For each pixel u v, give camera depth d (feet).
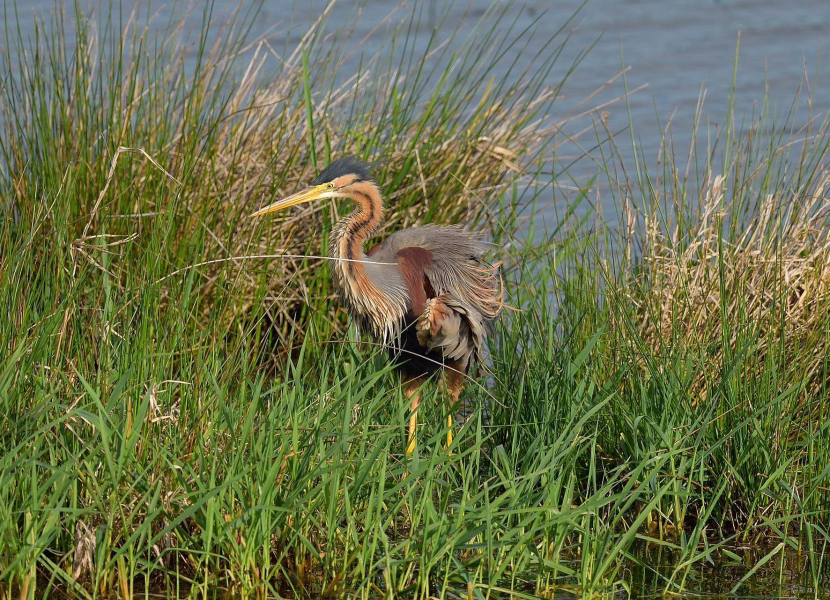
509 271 42.52
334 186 34.45
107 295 29.04
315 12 86.22
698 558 25.80
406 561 24.13
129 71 42.34
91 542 24.53
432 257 35.22
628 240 38.27
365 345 35.78
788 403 31.01
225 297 36.91
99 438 25.50
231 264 37.83
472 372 37.52
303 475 25.48
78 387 27.73
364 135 44.57
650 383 31.17
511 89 45.52
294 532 25.03
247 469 24.26
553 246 43.86
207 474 25.17
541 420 31.17
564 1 99.25
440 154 43.91
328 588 24.53
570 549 27.14
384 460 25.36
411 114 46.16
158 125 41.06
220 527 24.38
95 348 28.84
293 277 40.57
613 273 36.81
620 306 34.78
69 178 33.99
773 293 32.42
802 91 74.64
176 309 31.53
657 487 28.58
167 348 29.81
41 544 22.68
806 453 30.63
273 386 30.99
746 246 36.91
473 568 25.45
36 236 33.53
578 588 24.90
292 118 42.88
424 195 42.34
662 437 28.19
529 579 25.48
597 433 30.04
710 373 32.12
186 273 36.09
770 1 101.45
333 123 46.16
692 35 90.27
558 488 25.61
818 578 25.96
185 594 24.64
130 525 24.18
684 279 34.71
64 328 27.89
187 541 24.98
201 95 41.52
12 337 27.53
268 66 64.39
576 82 77.46
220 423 27.20
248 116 42.52
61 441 24.63
